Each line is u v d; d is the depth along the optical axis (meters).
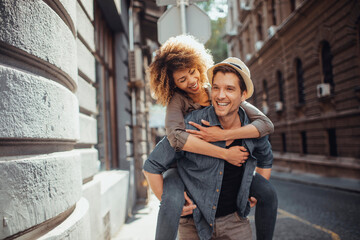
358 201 7.94
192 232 1.96
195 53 2.03
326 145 14.75
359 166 11.87
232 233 1.96
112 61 7.48
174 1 3.85
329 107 14.41
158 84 2.12
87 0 3.88
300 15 16.14
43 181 1.89
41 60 1.99
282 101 21.12
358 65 12.02
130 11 9.55
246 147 1.95
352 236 4.91
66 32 2.41
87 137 3.68
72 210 2.53
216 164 1.88
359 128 12.07
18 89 1.73
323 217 6.25
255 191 2.02
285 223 5.87
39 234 1.92
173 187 1.86
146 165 1.88
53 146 2.16
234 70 1.81
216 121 1.95
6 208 1.59
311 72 15.88
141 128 9.03
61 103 2.21
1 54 1.72
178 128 1.89
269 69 22.48
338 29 13.02
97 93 5.82
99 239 3.82
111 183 5.22
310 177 14.92
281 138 20.80
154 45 14.65
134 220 6.56
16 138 1.69
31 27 1.88
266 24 22.42
